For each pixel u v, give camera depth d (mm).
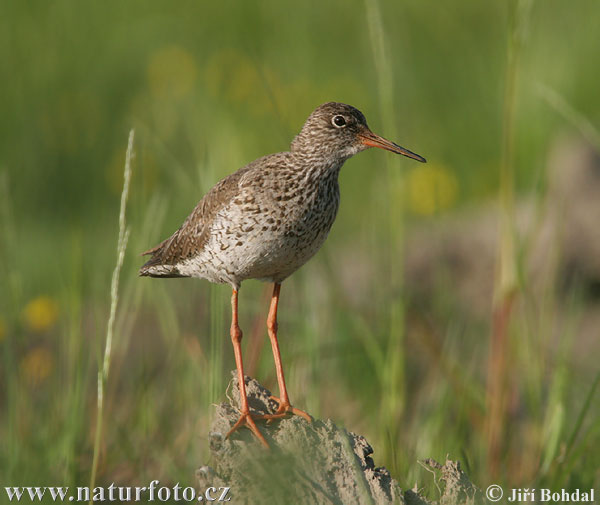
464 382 12555
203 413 11227
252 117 19516
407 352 14266
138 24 24672
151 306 14172
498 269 12219
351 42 24125
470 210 18875
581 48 20359
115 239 17219
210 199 9734
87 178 21219
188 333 12508
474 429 12453
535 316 11969
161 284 12641
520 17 11359
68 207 19500
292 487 7895
